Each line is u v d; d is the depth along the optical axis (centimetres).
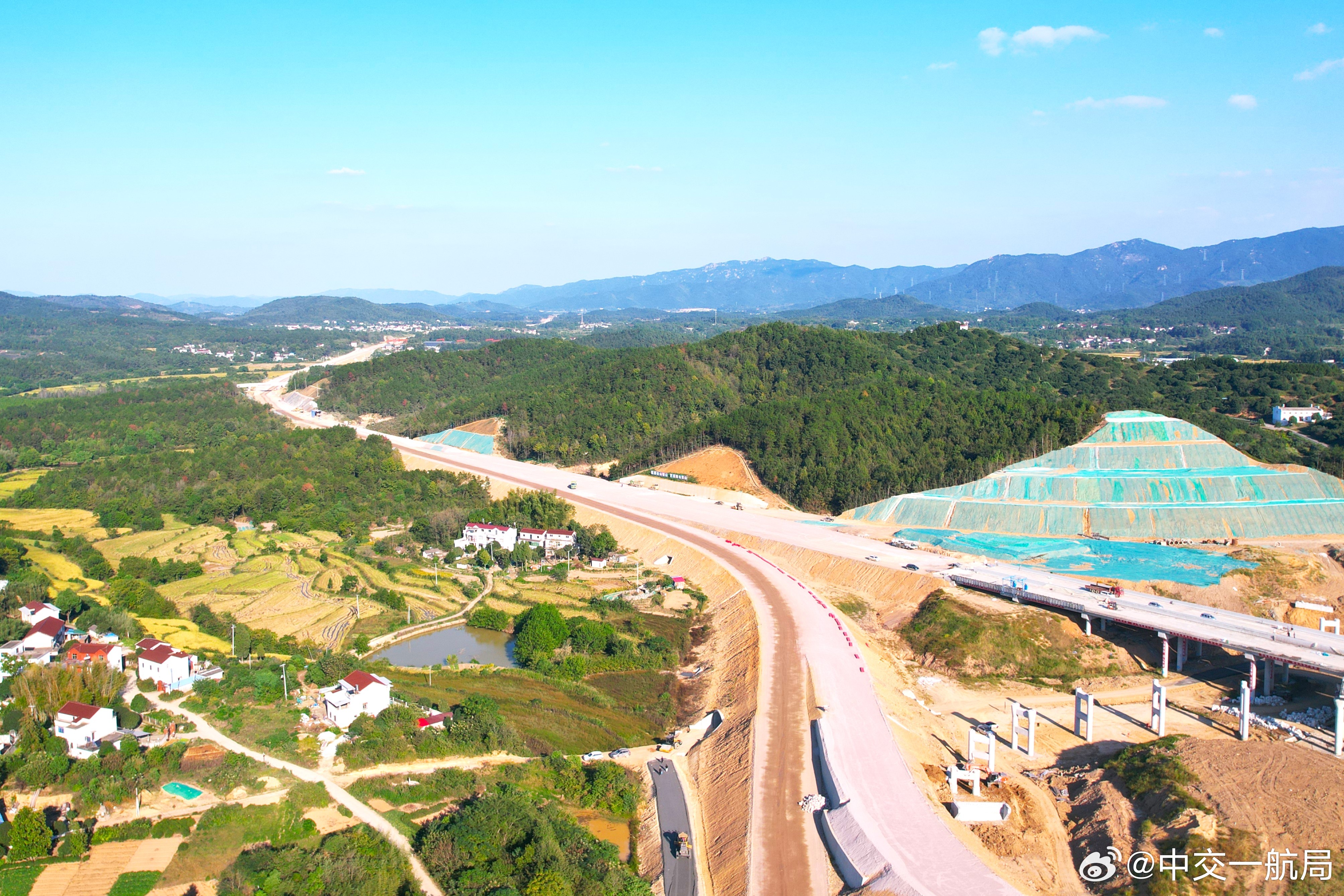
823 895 9012
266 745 11294
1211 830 9562
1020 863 9469
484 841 9494
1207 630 14612
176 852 9212
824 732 12019
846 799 10275
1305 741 12050
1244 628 14775
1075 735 12738
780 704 12975
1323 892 8694
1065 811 10688
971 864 9125
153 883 8775
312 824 9794
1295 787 10350
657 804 10975
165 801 10075
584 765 11769
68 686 11881
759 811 10350
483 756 11638
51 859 9075
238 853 9288
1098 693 14250
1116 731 12762
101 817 9719
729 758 11788
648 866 9775
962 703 13962
